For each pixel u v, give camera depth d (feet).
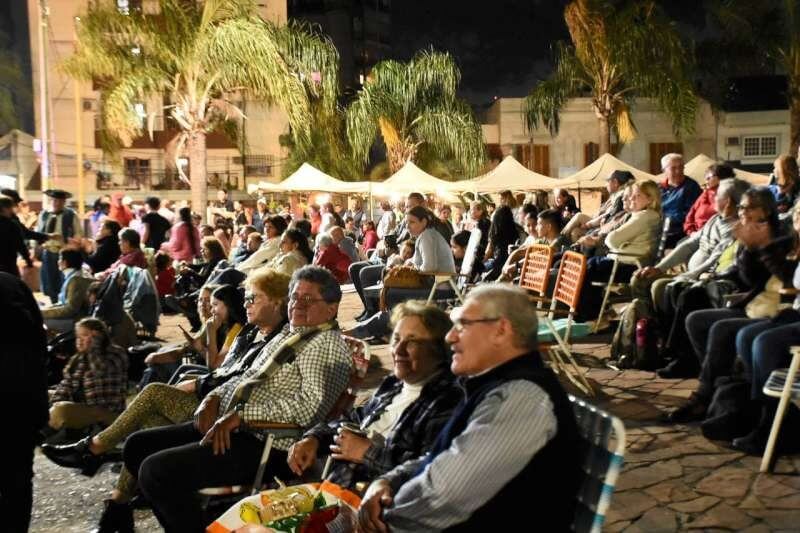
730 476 14.67
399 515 8.00
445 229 39.70
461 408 8.33
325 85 75.51
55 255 44.16
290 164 97.14
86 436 19.48
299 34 74.28
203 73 67.26
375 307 33.01
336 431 11.69
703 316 18.40
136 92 65.92
